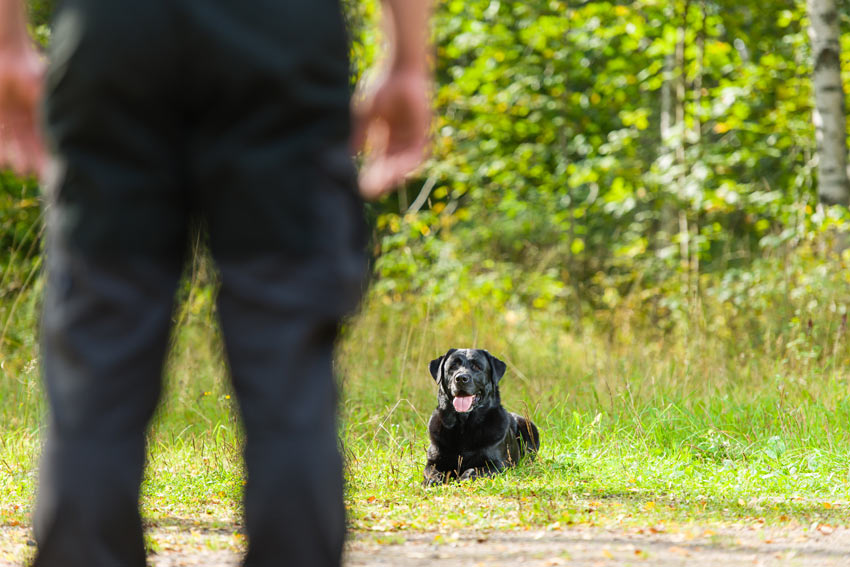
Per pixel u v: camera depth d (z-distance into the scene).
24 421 12.10
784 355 15.91
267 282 2.02
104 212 1.99
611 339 19.12
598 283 25.52
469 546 5.84
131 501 2.02
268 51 1.96
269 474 1.98
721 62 26.25
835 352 14.81
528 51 27.67
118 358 2.00
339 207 2.06
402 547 5.79
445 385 10.27
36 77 2.18
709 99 27.75
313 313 2.02
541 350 18.14
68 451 1.98
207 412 12.83
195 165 2.02
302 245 2.01
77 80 1.96
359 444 11.52
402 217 24.27
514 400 14.18
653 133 30.45
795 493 8.86
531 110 28.39
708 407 12.58
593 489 8.98
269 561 1.99
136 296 2.03
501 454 10.45
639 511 7.49
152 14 1.94
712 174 23.69
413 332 16.86
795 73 24.83
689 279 20.61
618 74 27.64
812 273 16.94
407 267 22.11
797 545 5.89
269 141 1.99
